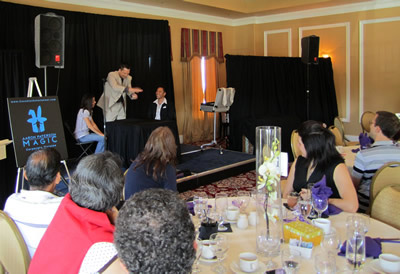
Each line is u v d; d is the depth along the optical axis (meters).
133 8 7.45
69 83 6.37
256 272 1.54
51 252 1.42
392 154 2.84
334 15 8.30
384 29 7.77
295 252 1.54
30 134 3.85
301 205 2.00
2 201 4.90
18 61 5.09
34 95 5.90
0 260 2.00
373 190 2.60
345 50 8.28
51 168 2.25
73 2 6.52
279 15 8.98
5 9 5.55
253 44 9.41
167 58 7.71
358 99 8.27
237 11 8.51
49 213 1.87
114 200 1.56
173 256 0.87
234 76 7.35
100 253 1.40
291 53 8.97
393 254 1.68
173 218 0.89
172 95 7.82
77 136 6.14
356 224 1.68
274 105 7.89
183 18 8.45
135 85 7.30
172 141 2.73
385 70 7.88
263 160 1.74
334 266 1.46
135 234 0.87
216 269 1.57
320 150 2.50
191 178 5.18
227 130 8.45
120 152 5.59
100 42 6.70
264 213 1.72
